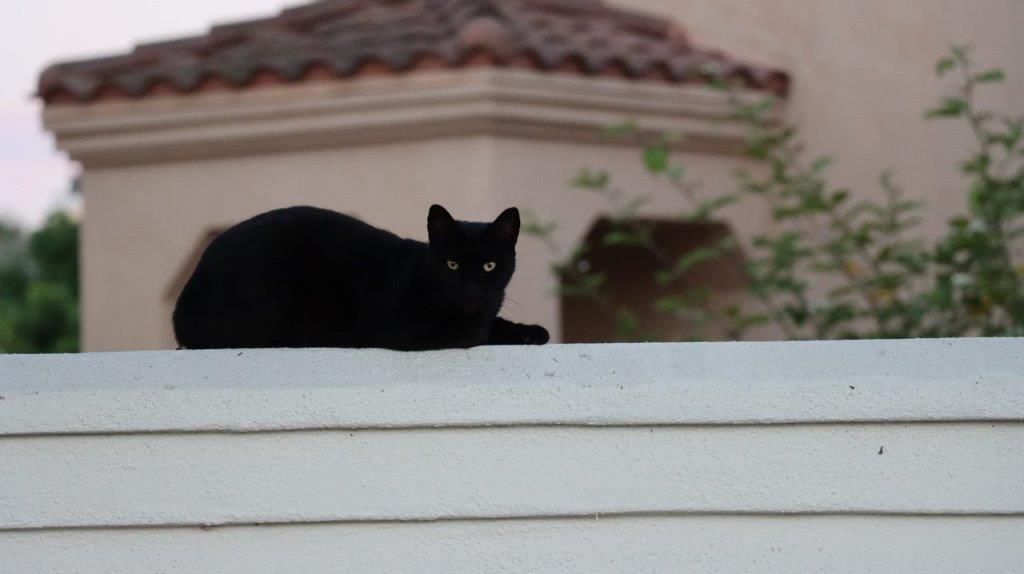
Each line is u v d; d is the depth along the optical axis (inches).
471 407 94.2
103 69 262.5
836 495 93.9
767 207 273.3
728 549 94.5
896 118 258.4
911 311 208.1
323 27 270.7
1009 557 93.4
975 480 93.2
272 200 251.4
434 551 94.8
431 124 232.5
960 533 93.7
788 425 94.1
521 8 270.1
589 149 245.6
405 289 123.3
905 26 256.4
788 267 219.3
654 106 247.4
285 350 96.6
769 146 241.0
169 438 94.5
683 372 94.8
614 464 94.6
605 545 94.9
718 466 94.3
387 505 94.5
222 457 94.6
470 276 123.3
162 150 256.4
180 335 123.3
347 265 125.2
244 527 94.8
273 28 280.2
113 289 266.8
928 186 252.4
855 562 94.1
